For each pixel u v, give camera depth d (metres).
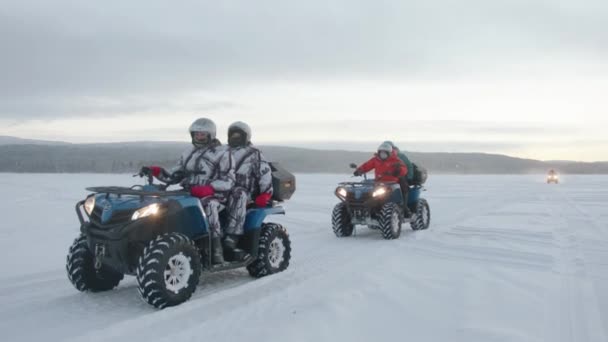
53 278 6.13
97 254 4.88
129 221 4.71
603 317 4.43
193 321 4.39
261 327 4.12
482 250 7.93
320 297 4.98
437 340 3.80
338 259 7.26
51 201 17.80
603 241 8.69
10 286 5.74
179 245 4.82
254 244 6.01
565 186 33.69
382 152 10.30
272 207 6.30
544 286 5.49
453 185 36.81
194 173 5.62
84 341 3.92
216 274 6.39
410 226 11.39
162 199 4.94
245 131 6.31
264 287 5.59
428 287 5.39
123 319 4.54
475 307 4.64
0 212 13.95
